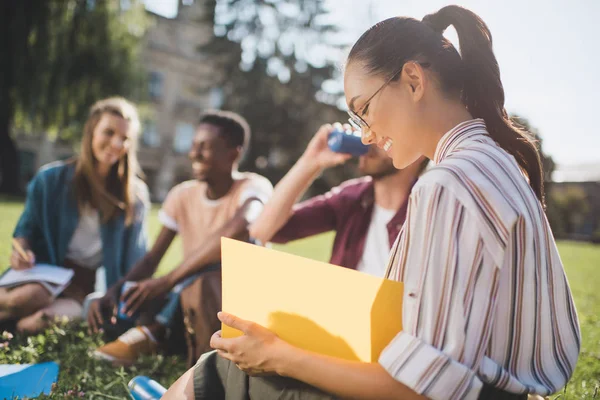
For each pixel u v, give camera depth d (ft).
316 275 3.47
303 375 3.41
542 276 3.32
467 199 3.07
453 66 3.53
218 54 82.07
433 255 3.05
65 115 48.60
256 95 78.95
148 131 98.68
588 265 25.54
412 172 7.34
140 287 7.46
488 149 3.39
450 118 3.55
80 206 8.93
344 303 3.39
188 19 99.96
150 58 96.53
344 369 3.26
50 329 7.64
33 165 86.84
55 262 8.82
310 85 79.46
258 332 3.61
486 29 3.73
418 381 2.93
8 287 7.86
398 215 7.28
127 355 7.20
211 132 8.58
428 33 3.56
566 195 91.25
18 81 43.52
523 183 3.38
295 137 77.87
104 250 9.01
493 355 3.24
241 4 81.05
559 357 3.50
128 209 9.19
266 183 8.95
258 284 3.74
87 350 7.07
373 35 3.59
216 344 3.80
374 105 3.57
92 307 8.01
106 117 8.80
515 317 3.24
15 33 41.86
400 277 3.28
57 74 44.52
